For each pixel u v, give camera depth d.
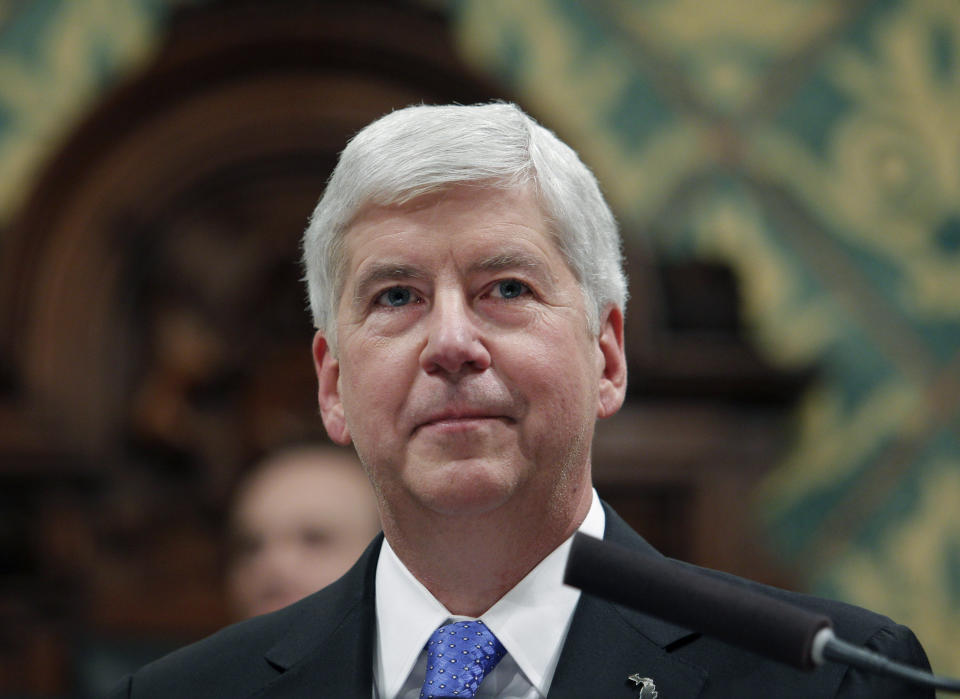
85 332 21.52
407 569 8.26
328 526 12.74
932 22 23.67
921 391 22.62
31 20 23.72
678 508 21.55
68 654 20.61
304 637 8.42
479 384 7.58
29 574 21.09
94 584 20.97
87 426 21.36
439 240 7.77
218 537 21.05
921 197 23.27
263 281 21.84
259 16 21.50
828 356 22.81
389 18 21.59
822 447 22.38
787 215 23.30
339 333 8.17
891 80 23.58
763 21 23.80
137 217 21.69
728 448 21.66
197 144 21.77
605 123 23.53
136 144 21.77
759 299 23.05
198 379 21.55
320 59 21.64
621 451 21.39
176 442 21.36
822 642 6.08
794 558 22.06
